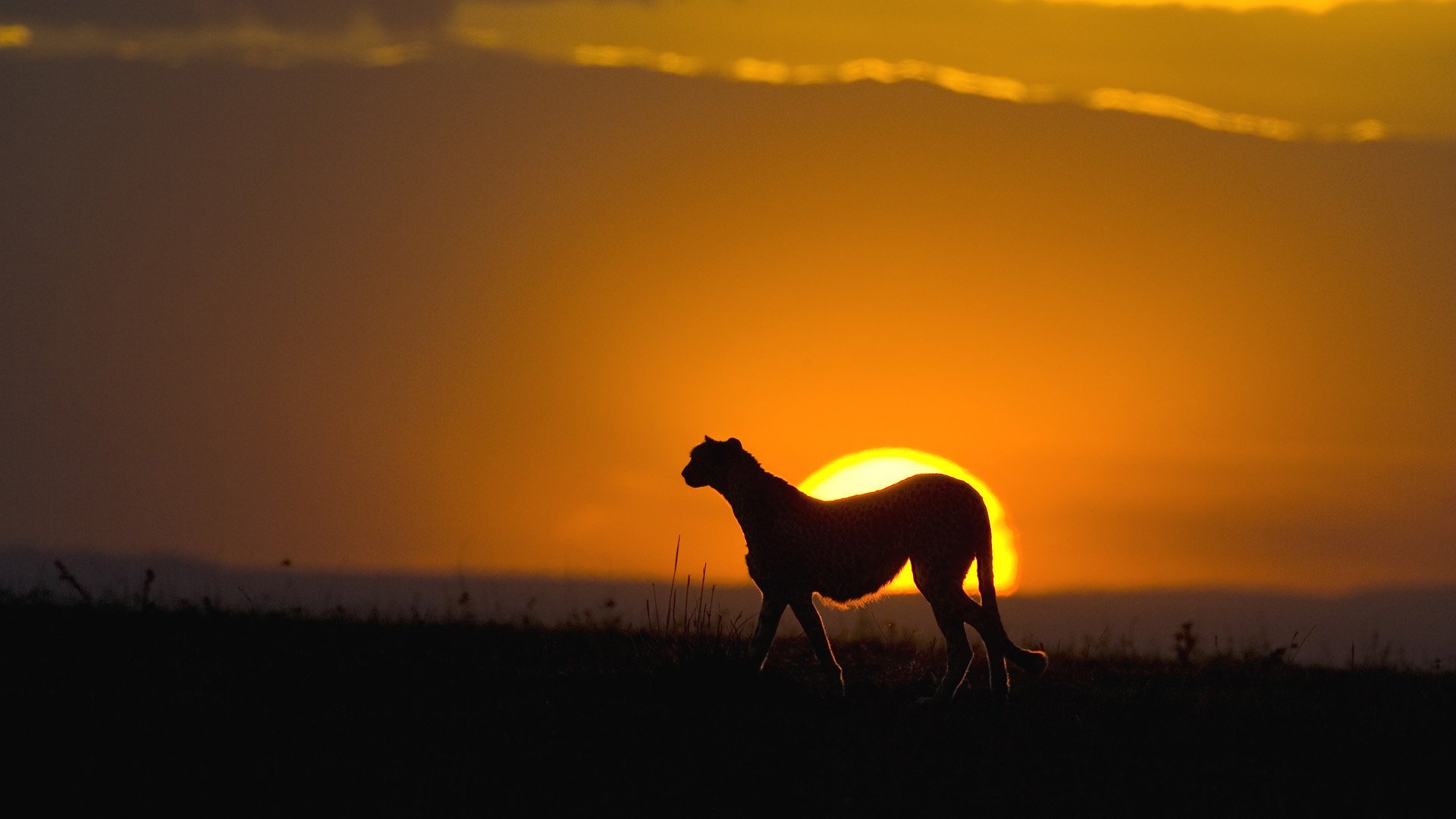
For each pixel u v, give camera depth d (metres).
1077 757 38.00
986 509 43.34
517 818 32.47
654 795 34.16
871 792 34.72
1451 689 48.34
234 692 42.41
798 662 50.97
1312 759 38.59
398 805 32.97
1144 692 46.00
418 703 41.88
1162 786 35.72
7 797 32.72
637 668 46.50
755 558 43.69
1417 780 36.78
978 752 38.38
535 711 40.91
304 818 32.06
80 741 36.91
